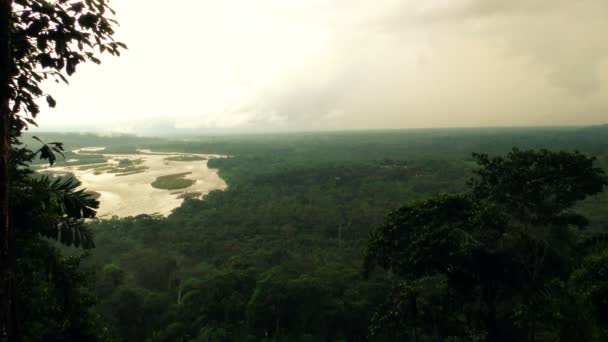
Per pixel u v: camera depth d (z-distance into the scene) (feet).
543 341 34.06
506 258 35.27
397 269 39.17
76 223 20.22
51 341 21.79
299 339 55.52
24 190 17.65
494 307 36.76
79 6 13.39
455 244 33.96
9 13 11.29
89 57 14.66
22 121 15.71
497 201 39.88
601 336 22.07
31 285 21.53
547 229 38.45
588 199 138.92
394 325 39.65
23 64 13.94
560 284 28.48
